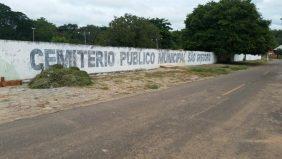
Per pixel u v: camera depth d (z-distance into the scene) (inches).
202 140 300.8
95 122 358.6
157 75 1007.0
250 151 274.8
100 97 552.1
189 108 455.2
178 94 601.6
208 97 565.9
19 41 700.7
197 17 2190.0
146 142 289.4
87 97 546.6
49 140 288.4
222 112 432.5
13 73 691.4
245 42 2074.3
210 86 746.2
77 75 709.3
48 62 772.0
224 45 2098.9
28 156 247.9
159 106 466.9
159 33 3157.0
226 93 622.2
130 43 2669.8
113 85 723.4
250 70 1464.1
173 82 840.9
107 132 318.7
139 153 260.4
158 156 255.0
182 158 252.8
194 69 1300.4
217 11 2114.9
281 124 374.6
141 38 2701.8
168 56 1418.6
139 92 630.5
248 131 338.0
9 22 3841.0
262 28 2149.4
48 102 489.1
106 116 391.2
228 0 2116.1
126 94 598.9
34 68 737.0
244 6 2075.5
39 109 435.5
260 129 348.2
